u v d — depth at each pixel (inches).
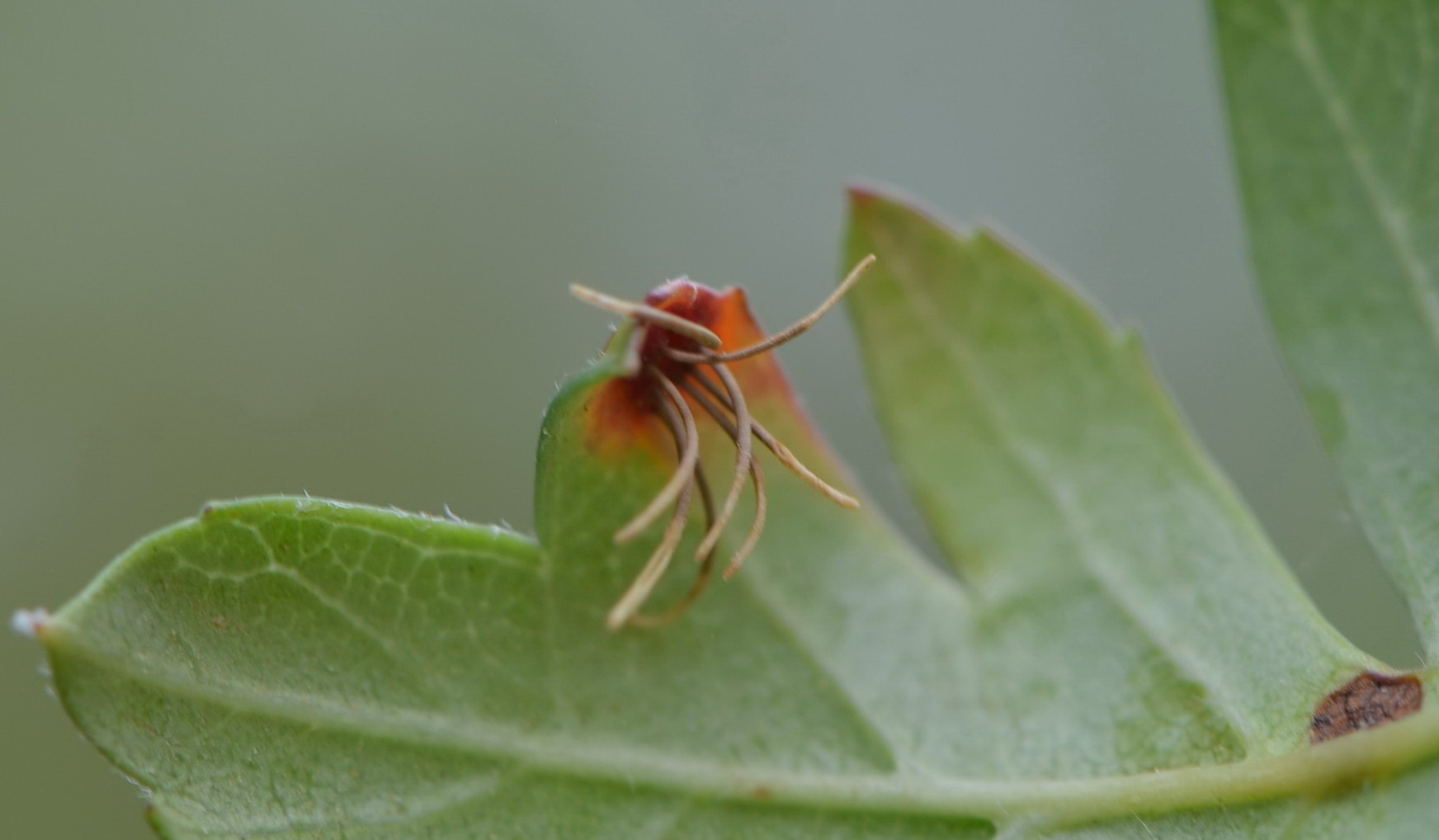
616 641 2.5
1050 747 2.5
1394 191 2.6
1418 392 2.6
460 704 2.5
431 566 2.5
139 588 2.4
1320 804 2.5
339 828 2.4
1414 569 2.5
